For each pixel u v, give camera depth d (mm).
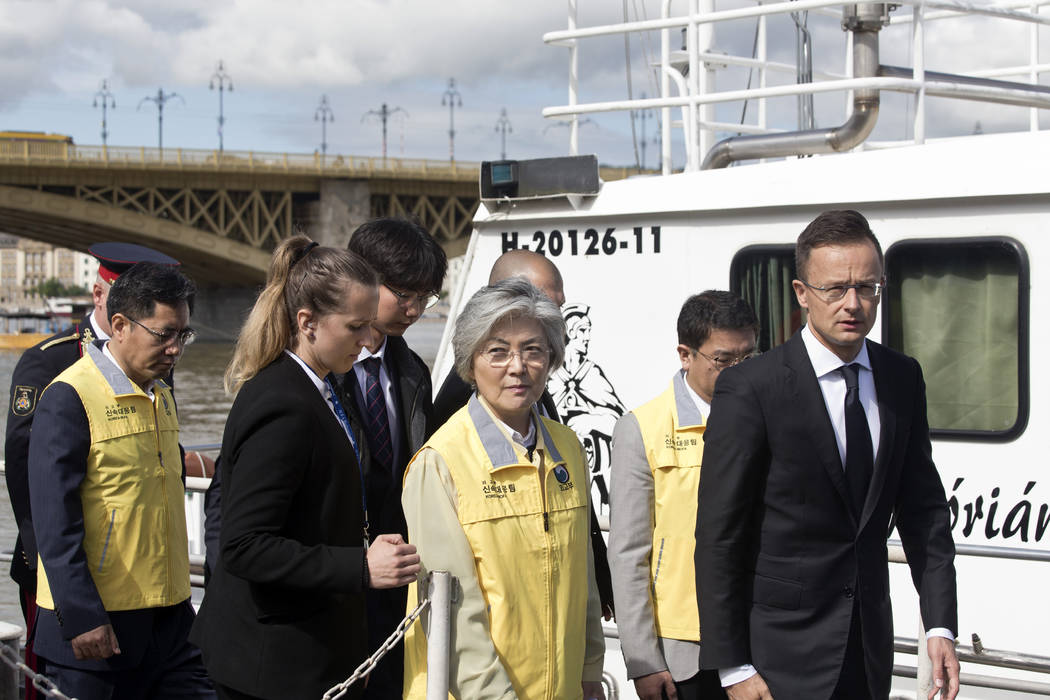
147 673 3875
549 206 5379
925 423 3158
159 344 3771
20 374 4027
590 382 5281
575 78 6117
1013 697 4363
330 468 3008
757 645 3031
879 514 3021
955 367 4508
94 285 4195
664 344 5121
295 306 3062
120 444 3754
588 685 3209
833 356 3014
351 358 3092
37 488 3602
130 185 55938
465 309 3088
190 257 61031
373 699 3582
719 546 3035
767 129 6957
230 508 2914
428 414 3744
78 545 3588
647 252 5156
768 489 3031
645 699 3447
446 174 60875
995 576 4391
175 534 3932
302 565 2832
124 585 3742
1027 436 4359
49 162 53344
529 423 3148
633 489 3592
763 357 3100
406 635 3074
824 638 2979
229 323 70625
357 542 3088
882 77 5172
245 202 58688
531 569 2965
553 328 3070
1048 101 5477
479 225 5594
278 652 2969
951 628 3004
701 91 6746
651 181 5133
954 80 5336
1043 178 4301
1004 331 4418
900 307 4609
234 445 2967
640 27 5676
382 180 60281
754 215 4910
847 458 2990
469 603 2906
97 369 3795
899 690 4555
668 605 3562
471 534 2951
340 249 3119
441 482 2980
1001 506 4395
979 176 4418
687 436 3576
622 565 3527
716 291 3631
